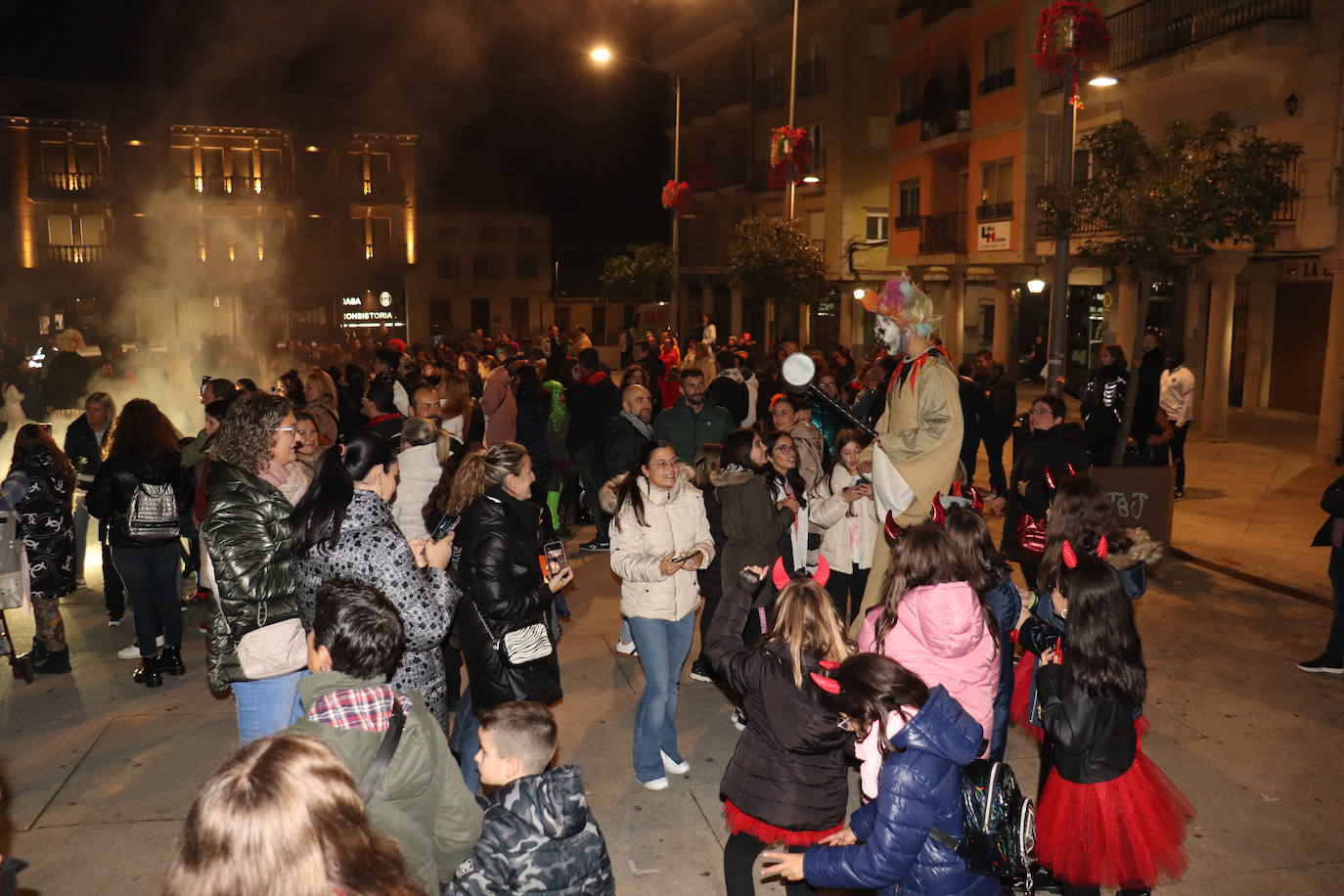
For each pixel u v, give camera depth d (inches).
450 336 1830.7
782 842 158.9
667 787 225.8
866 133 1357.0
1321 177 616.1
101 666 298.2
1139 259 446.6
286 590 173.9
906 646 161.3
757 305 1686.8
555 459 453.4
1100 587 156.9
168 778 228.2
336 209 1749.5
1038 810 166.4
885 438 215.8
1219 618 340.5
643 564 217.8
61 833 204.1
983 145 994.1
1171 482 411.5
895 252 1197.7
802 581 159.9
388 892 76.9
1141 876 158.6
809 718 153.7
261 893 71.5
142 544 276.1
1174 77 720.3
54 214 1592.0
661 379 586.6
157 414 280.2
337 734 115.6
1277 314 853.2
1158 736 249.4
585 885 130.9
